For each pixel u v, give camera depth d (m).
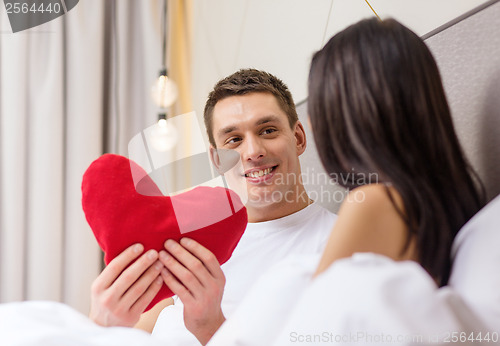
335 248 0.51
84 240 2.05
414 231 0.53
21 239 1.95
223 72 1.91
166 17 2.31
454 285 0.51
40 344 0.43
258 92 1.10
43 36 2.06
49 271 1.97
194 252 0.73
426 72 0.60
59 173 2.02
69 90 2.10
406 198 0.53
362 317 0.40
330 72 0.62
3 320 0.48
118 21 2.22
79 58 2.07
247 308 0.49
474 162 0.76
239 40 1.78
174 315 0.97
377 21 0.63
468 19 0.79
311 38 1.32
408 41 0.60
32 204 2.00
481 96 0.75
